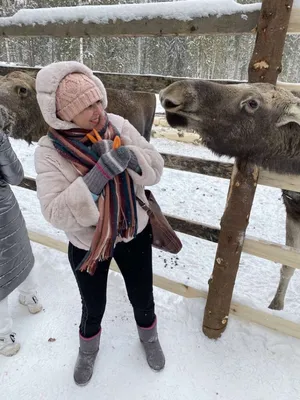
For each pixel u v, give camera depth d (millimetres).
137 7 2266
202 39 25484
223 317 2361
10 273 2139
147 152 1720
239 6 1868
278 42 1757
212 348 2375
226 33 1956
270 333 2412
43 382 2139
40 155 1514
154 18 2197
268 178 2107
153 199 1894
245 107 1874
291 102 1883
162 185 5918
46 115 1405
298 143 1955
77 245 1703
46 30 2793
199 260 3842
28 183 3094
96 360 2273
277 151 1999
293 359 2268
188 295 2621
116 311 2674
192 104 1879
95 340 2078
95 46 23172
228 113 1900
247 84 1923
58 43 23141
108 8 2402
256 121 1913
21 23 2924
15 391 2086
